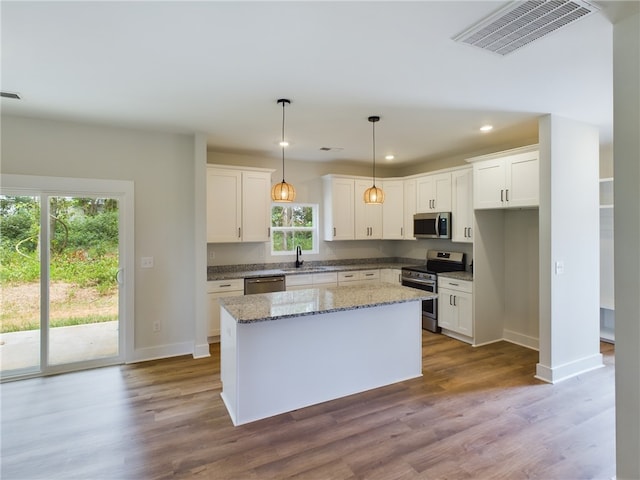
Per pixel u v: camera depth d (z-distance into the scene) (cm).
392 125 371
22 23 187
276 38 204
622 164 189
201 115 339
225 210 468
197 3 171
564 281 343
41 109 321
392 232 587
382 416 278
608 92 283
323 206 589
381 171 631
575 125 349
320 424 267
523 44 211
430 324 506
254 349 272
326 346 303
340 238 568
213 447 239
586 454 230
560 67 241
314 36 202
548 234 333
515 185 391
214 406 293
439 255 545
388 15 182
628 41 185
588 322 364
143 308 395
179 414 280
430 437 249
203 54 222
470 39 205
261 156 529
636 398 186
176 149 407
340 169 599
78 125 363
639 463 185
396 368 340
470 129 385
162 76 254
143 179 392
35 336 356
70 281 370
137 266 391
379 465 220
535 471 215
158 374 356
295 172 564
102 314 383
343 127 378
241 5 172
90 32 197
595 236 367
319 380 300
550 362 336
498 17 184
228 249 516
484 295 452
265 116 343
